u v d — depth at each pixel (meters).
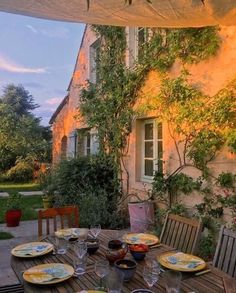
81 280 2.11
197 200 5.04
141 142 6.86
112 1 3.39
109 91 7.56
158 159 6.26
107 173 7.66
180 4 3.44
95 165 7.64
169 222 3.20
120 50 7.37
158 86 6.04
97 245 2.65
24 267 2.36
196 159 4.95
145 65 6.33
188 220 2.99
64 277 2.10
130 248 2.54
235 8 3.41
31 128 17.56
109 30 7.72
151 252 2.69
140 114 6.50
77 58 10.98
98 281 2.08
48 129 22.28
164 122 5.81
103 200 6.71
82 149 10.51
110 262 2.33
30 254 2.56
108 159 7.73
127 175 7.12
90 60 9.66
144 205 5.78
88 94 8.45
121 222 6.58
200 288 2.00
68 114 12.10
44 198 8.42
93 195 6.67
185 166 5.30
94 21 4.11
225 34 4.60
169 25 4.28
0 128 16.12
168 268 2.29
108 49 7.77
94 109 8.09
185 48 5.31
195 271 2.26
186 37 5.29
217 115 4.58
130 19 3.97
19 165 15.43
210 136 4.69
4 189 12.92
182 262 2.40
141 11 3.68
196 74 5.11
